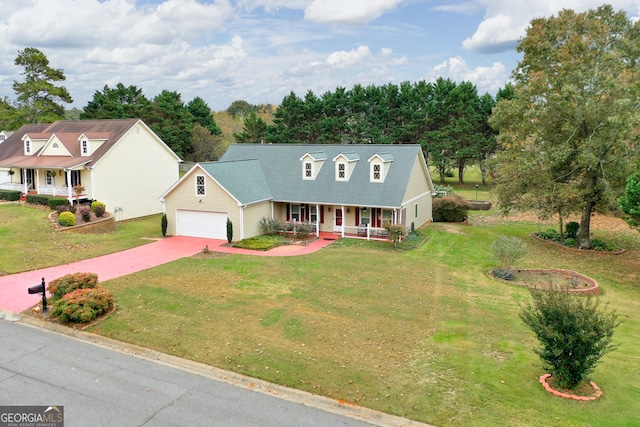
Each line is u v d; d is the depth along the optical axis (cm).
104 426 928
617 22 3325
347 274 2038
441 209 3616
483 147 5566
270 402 1031
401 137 5997
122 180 3647
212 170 2822
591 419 954
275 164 3312
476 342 1348
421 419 960
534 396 1046
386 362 1212
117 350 1298
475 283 1984
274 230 2959
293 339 1350
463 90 5741
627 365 1230
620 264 2400
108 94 7044
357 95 6328
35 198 3475
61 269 2116
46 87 6322
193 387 1095
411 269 2150
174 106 6900
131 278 1969
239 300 1688
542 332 1073
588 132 2650
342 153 3030
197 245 2675
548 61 3500
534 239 3009
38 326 1470
